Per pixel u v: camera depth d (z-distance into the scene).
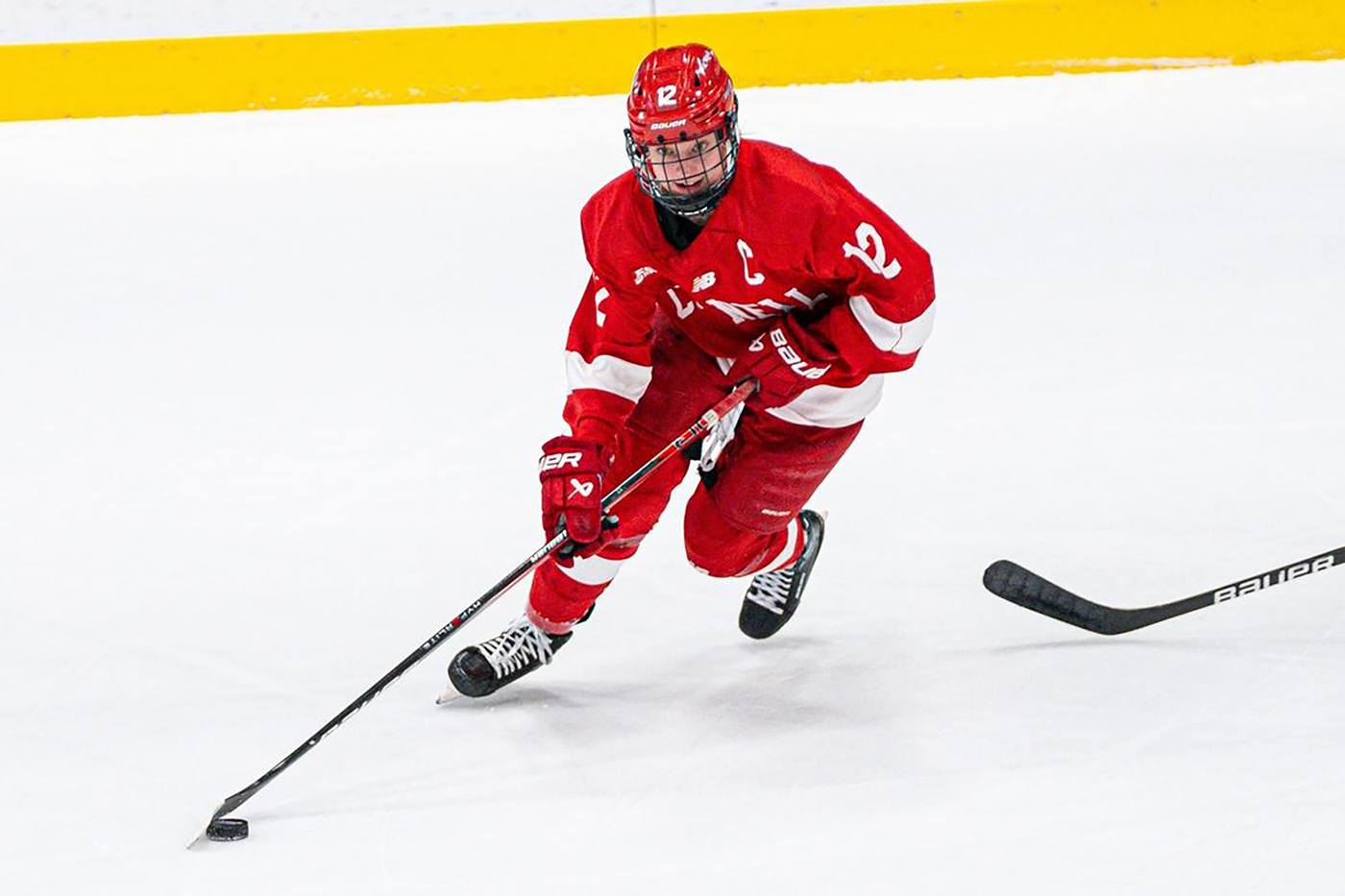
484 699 12.38
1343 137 29.03
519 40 33.16
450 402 19.33
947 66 33.47
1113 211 25.98
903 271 10.54
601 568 11.91
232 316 23.03
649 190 10.39
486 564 14.89
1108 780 10.66
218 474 17.38
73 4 32.41
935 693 12.07
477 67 33.31
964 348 20.50
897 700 12.00
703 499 12.23
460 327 22.25
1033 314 21.69
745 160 10.48
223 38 32.81
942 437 17.59
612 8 33.12
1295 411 17.77
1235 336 20.39
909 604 13.78
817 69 33.53
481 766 11.26
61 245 26.36
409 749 11.55
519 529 15.64
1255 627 12.95
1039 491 16.05
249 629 13.73
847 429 11.81
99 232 26.95
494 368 20.52
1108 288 22.61
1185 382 18.88
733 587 14.37
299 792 10.97
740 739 11.51
